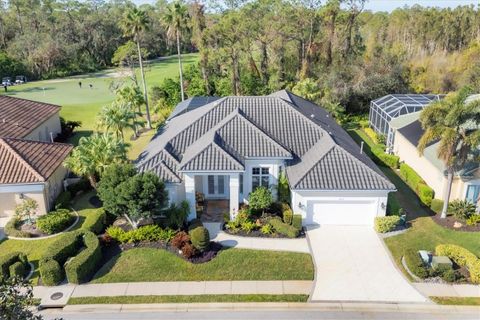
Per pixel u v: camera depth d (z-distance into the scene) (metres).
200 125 31.83
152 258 23.77
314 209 26.91
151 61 108.94
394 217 26.30
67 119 54.66
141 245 24.98
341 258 23.86
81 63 104.25
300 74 62.47
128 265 23.27
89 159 30.50
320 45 62.50
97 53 111.31
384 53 58.03
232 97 34.34
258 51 65.88
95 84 82.75
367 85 52.62
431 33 63.69
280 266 23.14
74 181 33.47
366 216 27.05
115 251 24.50
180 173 27.50
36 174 28.77
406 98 45.59
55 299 20.78
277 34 62.41
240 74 64.38
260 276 22.36
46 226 26.83
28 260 24.33
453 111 24.67
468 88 25.30
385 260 23.70
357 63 56.31
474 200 28.73
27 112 43.41
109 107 40.19
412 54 62.62
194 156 27.20
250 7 61.69
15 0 114.50
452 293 20.95
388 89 53.19
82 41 105.69
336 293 21.06
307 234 26.25
